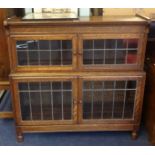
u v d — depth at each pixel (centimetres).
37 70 173
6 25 157
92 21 158
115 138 200
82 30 162
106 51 171
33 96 183
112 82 180
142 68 175
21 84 177
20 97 181
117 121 191
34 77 172
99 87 181
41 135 204
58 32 162
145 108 205
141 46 168
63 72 174
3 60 202
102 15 198
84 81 176
